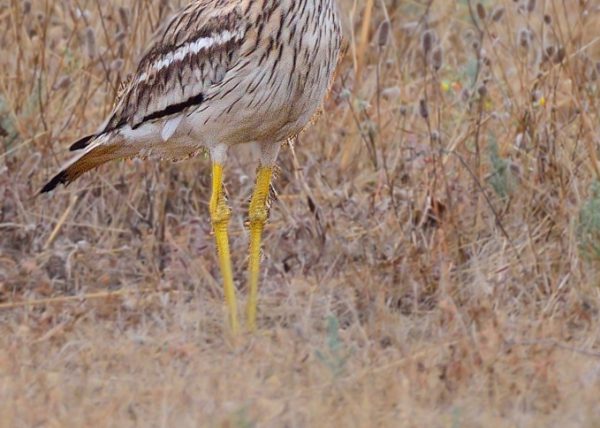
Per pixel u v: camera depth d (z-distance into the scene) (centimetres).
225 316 1063
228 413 846
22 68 1345
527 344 965
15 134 1300
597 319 1047
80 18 1427
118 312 1080
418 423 853
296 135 1116
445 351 969
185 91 1052
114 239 1242
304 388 906
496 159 1214
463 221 1190
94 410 876
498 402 890
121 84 1219
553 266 1133
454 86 1366
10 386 906
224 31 1028
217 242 1070
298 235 1201
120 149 1121
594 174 1190
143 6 1391
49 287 1128
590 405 871
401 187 1269
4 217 1241
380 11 1502
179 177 1310
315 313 1083
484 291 1077
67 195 1273
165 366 951
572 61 1263
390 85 1407
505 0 1418
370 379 923
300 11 1005
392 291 1111
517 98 1324
